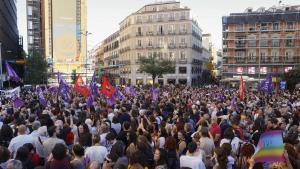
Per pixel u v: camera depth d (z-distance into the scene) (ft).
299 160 24.64
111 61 453.17
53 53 484.33
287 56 305.53
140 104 69.26
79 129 34.22
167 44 327.47
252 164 22.85
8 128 31.04
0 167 22.77
